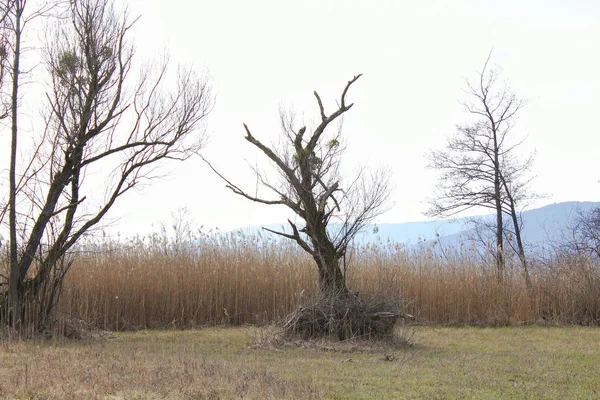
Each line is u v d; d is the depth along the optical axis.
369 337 13.12
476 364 10.75
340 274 13.67
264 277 18.67
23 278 13.62
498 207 23.05
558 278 19.34
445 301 18.78
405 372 9.73
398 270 18.89
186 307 17.91
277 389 7.57
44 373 8.16
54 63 14.23
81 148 14.19
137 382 7.71
